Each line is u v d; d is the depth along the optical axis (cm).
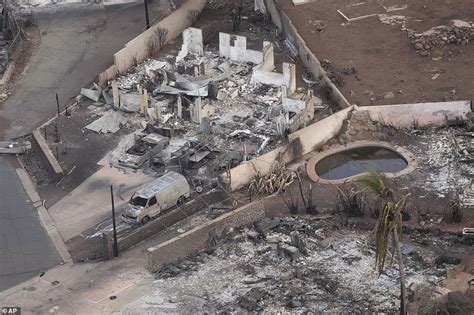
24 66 19788
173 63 19325
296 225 14212
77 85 19075
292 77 17788
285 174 15562
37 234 14925
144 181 16000
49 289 13388
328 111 17275
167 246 13475
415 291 12288
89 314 12625
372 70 18325
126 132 17325
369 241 13650
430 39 19012
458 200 14312
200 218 14775
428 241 13650
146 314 12456
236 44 19088
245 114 17462
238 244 13862
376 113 16775
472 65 18212
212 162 16188
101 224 15012
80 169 16462
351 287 12669
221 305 12538
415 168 15688
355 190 14938
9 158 17050
